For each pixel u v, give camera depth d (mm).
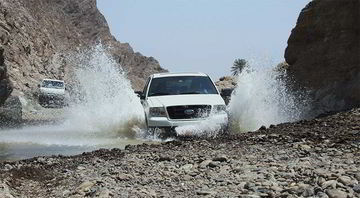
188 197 5711
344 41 18656
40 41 75188
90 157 9406
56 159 9492
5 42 57656
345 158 7445
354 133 9773
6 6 74250
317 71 19625
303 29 21156
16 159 10695
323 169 6641
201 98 13984
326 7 20047
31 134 16422
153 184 6566
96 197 5840
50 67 68438
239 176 6641
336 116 12672
